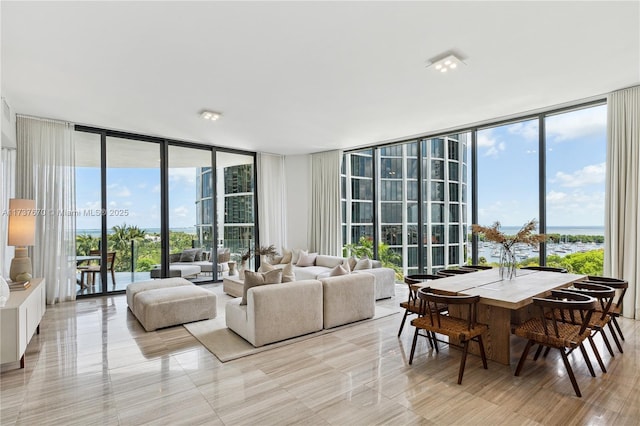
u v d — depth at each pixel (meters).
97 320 4.37
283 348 3.41
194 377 2.79
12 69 3.39
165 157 6.43
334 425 2.12
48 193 5.15
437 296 2.75
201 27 2.67
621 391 2.46
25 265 3.80
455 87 3.99
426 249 6.36
